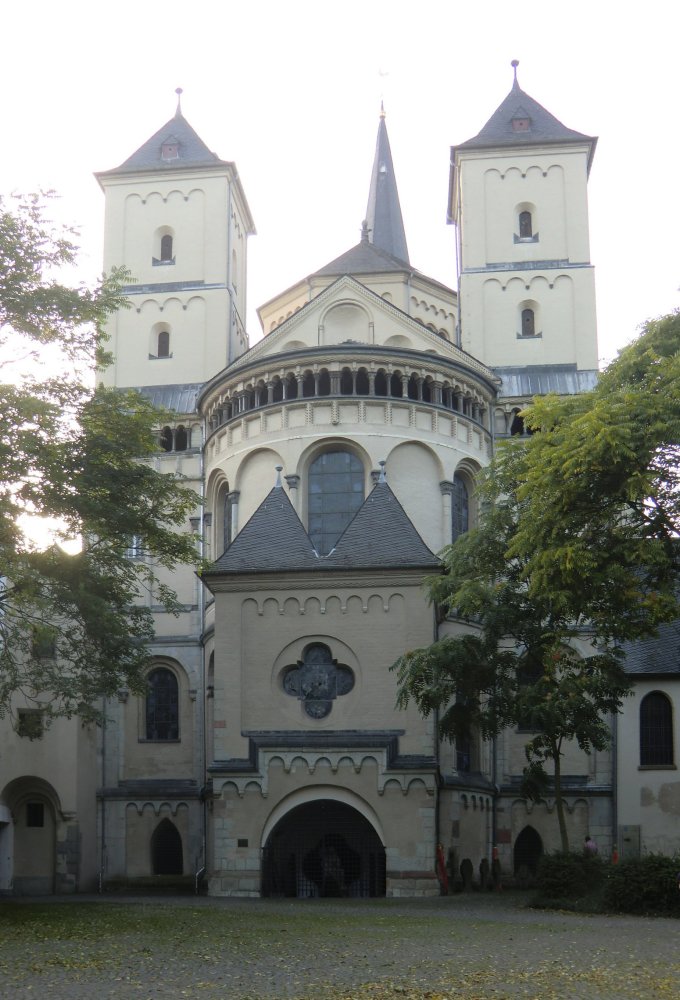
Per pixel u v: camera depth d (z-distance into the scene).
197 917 33.34
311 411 55.00
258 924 31.38
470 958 25.08
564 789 55.44
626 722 54.78
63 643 41.34
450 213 76.25
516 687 42.16
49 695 53.59
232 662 46.62
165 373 66.38
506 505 42.38
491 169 68.19
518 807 55.69
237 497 56.62
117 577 39.88
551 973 23.16
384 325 60.19
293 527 48.47
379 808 44.78
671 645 55.34
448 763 50.66
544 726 40.38
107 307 38.38
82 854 54.69
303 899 43.03
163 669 59.91
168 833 58.12
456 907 38.47
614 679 41.75
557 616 40.44
